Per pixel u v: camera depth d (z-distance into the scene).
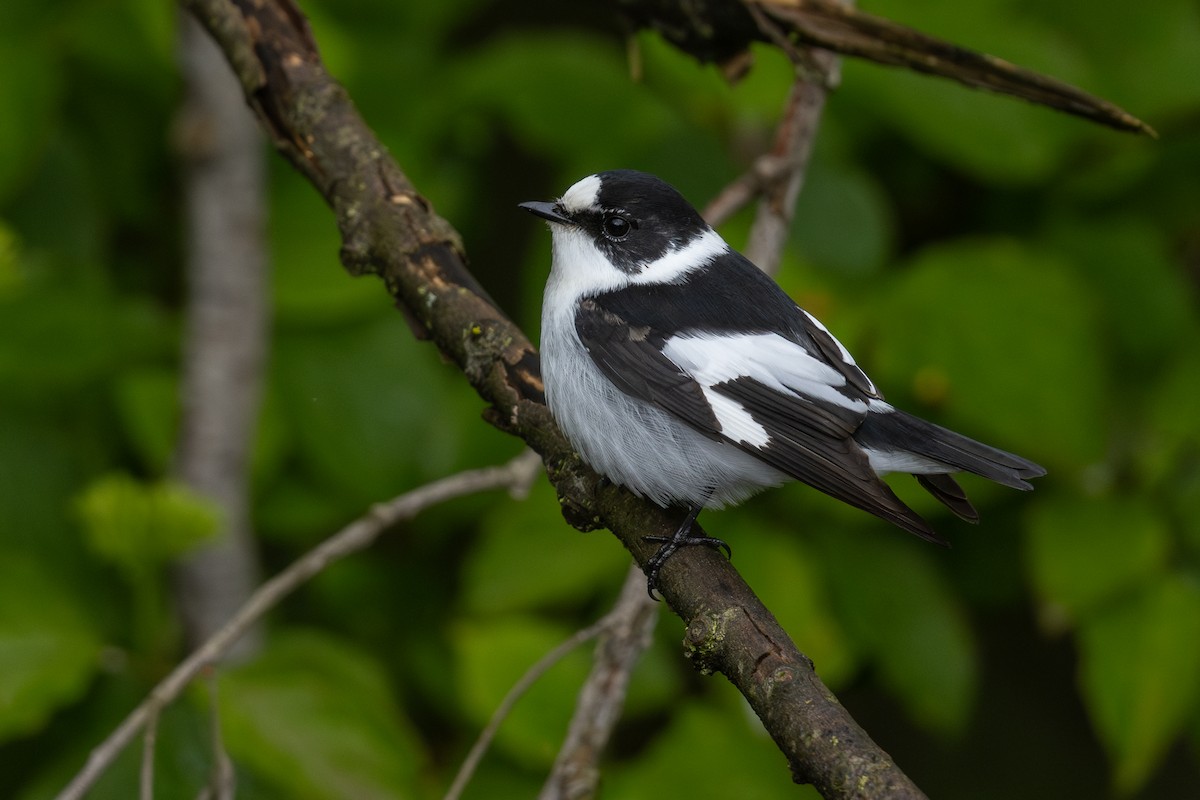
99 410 8.41
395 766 6.85
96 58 8.30
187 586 8.09
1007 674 10.68
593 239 7.05
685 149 8.47
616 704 5.90
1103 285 8.23
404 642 8.61
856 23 6.91
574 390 6.17
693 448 6.39
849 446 6.16
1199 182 8.40
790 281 7.86
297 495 8.46
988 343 7.51
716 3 7.03
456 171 9.01
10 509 7.82
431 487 6.30
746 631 4.93
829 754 4.39
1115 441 8.08
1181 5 8.05
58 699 6.81
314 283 8.08
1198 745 8.18
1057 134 7.93
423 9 8.66
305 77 6.93
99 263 8.45
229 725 6.79
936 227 9.07
